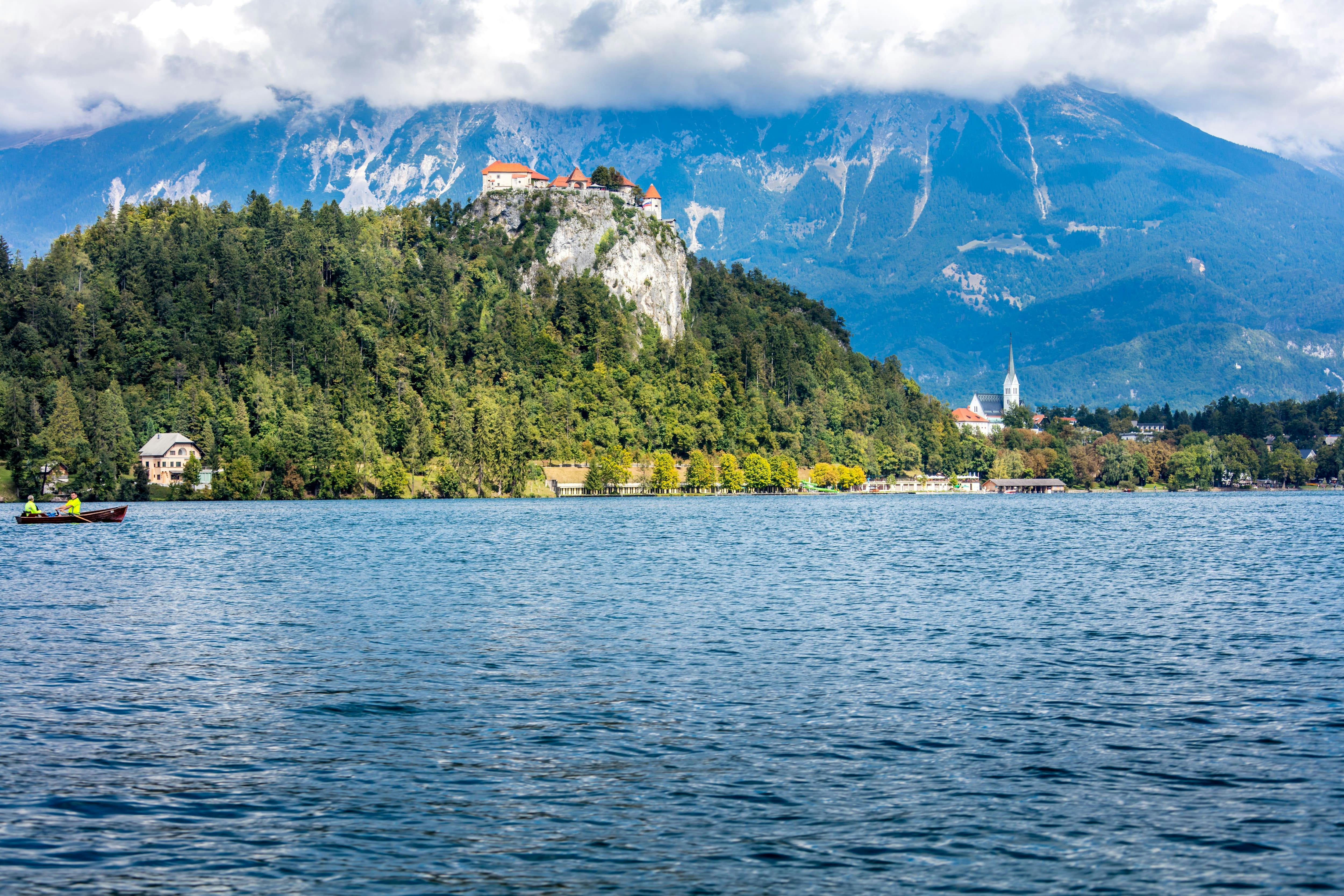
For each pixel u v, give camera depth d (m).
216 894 26.03
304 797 32.41
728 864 27.45
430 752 36.84
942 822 30.23
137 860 27.94
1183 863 27.61
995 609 71.12
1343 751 36.91
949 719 41.03
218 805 31.83
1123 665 51.62
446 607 72.00
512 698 44.59
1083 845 28.67
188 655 54.28
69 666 51.31
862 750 36.78
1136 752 36.69
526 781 33.69
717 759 35.84
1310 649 56.25
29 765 35.56
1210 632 61.72
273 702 43.97
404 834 29.52
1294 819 30.52
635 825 30.05
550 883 26.47
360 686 46.81
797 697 44.72
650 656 53.78
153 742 38.19
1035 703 43.66
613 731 39.25
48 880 26.80
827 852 28.19
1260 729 39.62
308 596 77.88
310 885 26.48
